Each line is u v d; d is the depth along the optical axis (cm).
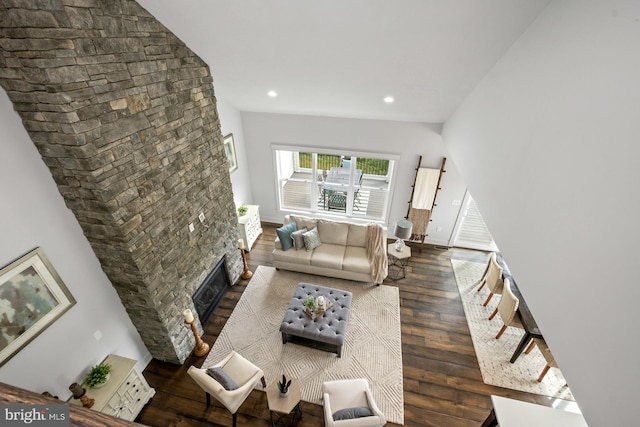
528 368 384
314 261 500
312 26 284
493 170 280
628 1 141
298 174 805
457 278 527
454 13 247
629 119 133
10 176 226
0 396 47
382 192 714
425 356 397
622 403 126
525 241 213
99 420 45
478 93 341
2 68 205
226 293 488
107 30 235
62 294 269
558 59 197
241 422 328
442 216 586
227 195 447
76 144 223
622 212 131
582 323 153
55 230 260
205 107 372
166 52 300
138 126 275
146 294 314
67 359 284
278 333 423
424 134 519
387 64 333
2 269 226
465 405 346
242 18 281
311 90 426
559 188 179
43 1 191
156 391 354
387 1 244
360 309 462
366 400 306
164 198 318
